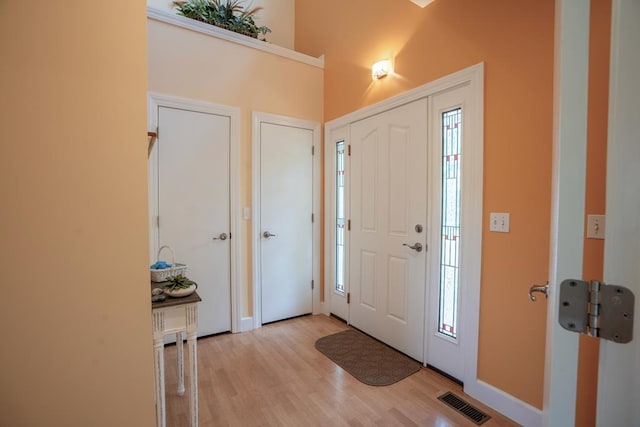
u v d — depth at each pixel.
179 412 1.75
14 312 0.99
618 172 0.54
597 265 1.13
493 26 1.77
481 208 1.83
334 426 1.64
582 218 0.59
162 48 2.48
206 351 2.46
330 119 3.19
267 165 2.98
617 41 0.55
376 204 2.65
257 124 2.90
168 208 2.52
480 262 1.84
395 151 2.46
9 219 0.97
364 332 2.80
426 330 2.23
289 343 2.60
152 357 1.18
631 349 0.54
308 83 3.20
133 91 1.11
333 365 2.25
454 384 2.01
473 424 1.66
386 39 2.52
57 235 1.03
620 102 0.54
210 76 2.68
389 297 2.54
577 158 0.59
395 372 2.15
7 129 0.96
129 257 1.13
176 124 2.54
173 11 3.25
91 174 1.06
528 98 1.62
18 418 1.01
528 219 1.62
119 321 1.12
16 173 0.97
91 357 1.09
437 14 2.10
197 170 2.63
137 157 1.12
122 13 1.09
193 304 1.50
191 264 2.63
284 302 3.11
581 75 0.59
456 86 1.98
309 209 3.24
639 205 0.53
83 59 1.04
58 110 1.01
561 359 0.61
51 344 1.03
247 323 2.87
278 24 3.79
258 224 2.93
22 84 0.97
